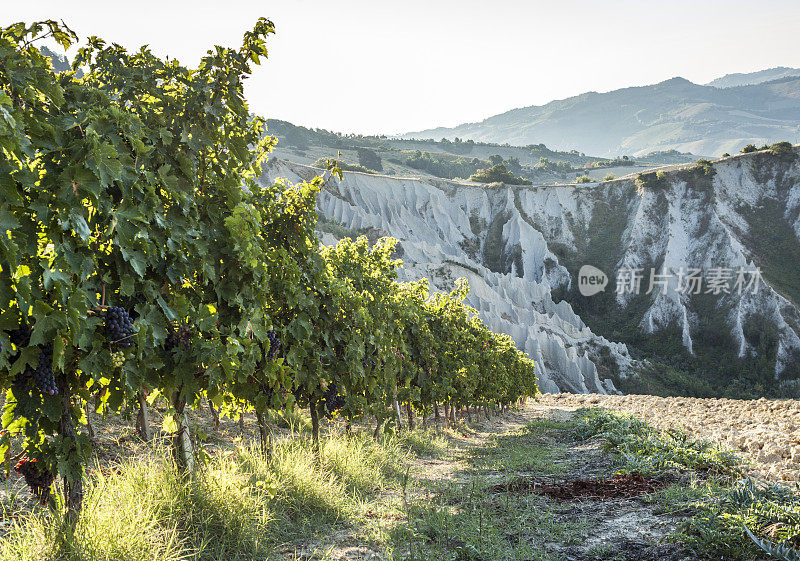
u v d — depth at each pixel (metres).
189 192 5.23
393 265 13.07
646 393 61.81
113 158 4.03
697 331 71.81
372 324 9.78
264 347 6.22
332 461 7.83
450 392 16.73
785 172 86.94
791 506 4.98
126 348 4.22
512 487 7.88
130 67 5.39
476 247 89.56
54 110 4.29
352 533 5.70
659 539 5.04
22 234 3.38
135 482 5.33
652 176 90.31
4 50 3.87
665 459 8.39
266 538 5.14
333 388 8.30
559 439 15.78
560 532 5.54
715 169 88.38
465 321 20.67
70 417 4.25
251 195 6.25
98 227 4.17
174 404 5.53
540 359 58.06
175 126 5.38
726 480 6.93
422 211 91.75
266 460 6.99
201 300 5.49
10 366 3.65
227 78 5.45
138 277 4.50
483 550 4.96
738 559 4.36
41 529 4.13
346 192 90.62
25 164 3.66
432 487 7.90
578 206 93.06
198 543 4.80
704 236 80.94
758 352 66.75
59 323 3.60
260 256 6.11
